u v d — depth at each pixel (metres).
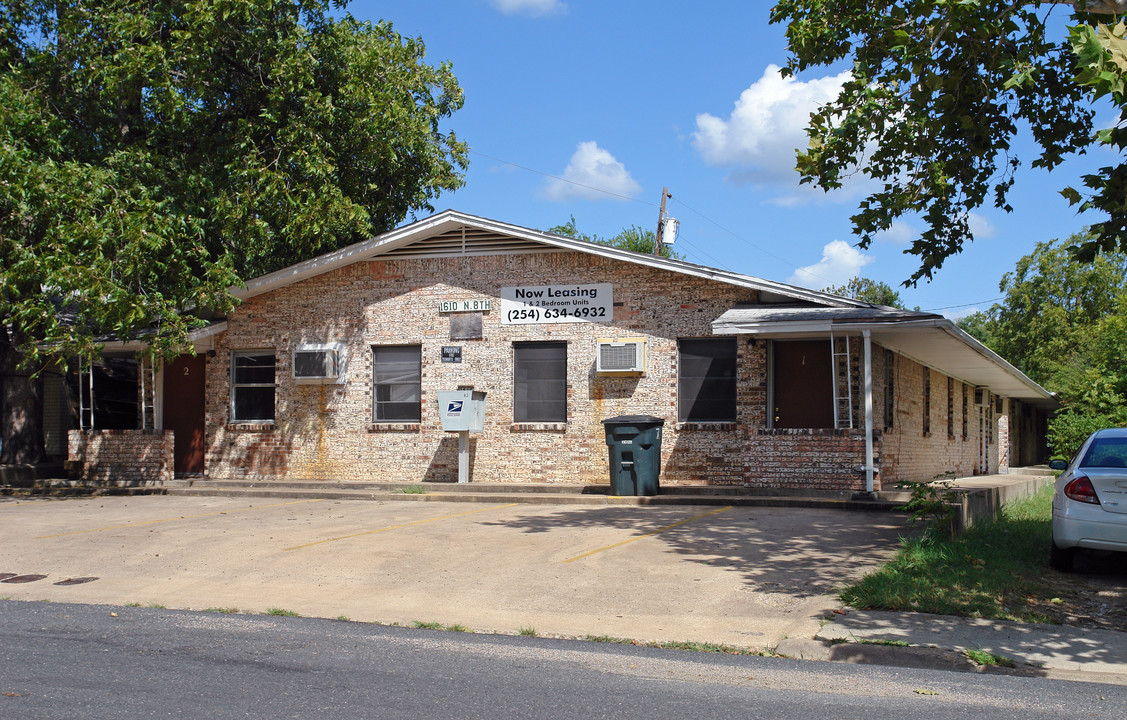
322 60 20.09
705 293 17.41
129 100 19.08
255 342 19.73
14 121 16.39
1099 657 6.72
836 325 14.98
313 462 19.28
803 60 12.05
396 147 21.77
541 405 18.31
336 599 8.95
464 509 15.09
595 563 10.15
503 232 18.17
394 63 21.25
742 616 8.03
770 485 15.91
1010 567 9.92
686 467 17.17
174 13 18.70
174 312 16.78
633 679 6.12
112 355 20.86
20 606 8.62
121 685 5.79
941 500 12.20
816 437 15.75
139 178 18.59
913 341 17.42
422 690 5.74
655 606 8.42
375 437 19.00
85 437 19.27
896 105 11.30
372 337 19.17
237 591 9.35
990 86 11.28
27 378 20.06
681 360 17.55
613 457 16.03
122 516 14.52
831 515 13.56
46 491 18.61
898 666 6.70
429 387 18.78
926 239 12.47
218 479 19.58
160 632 7.45
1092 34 7.27
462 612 8.39
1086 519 9.86
